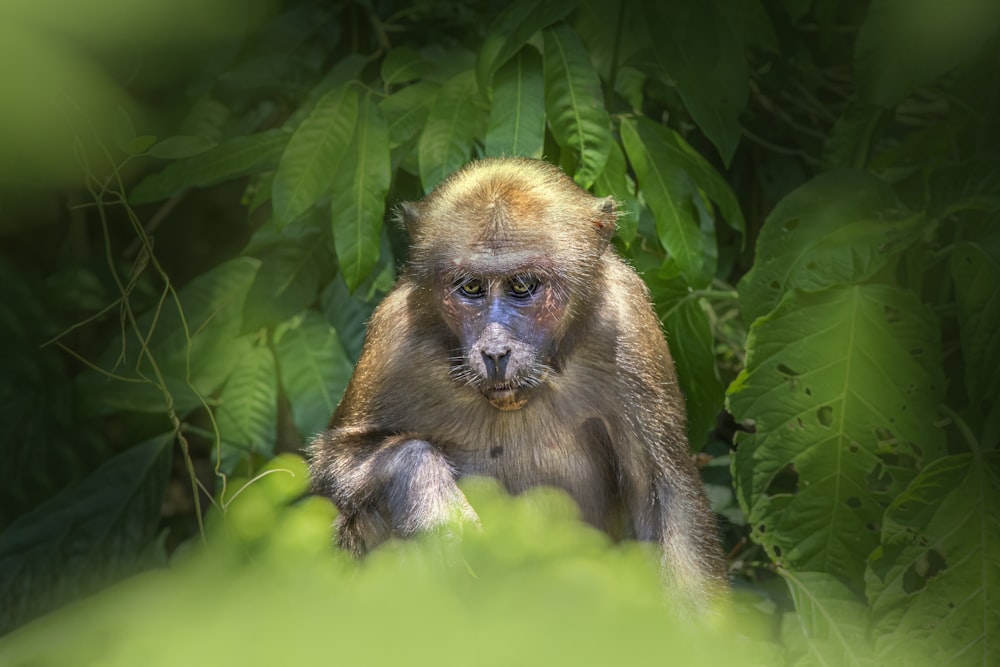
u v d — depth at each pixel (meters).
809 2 13.73
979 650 10.12
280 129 11.96
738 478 11.06
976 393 10.88
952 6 10.41
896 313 11.91
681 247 11.24
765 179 15.66
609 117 11.05
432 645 2.19
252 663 2.18
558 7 10.61
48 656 2.67
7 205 5.24
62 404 14.16
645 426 10.04
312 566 2.86
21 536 12.23
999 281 10.83
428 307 9.87
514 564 2.74
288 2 13.77
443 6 14.22
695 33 11.48
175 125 12.89
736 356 14.73
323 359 12.41
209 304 12.77
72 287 14.52
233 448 12.32
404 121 11.48
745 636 4.32
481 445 10.13
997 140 12.51
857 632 10.70
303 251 12.33
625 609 2.31
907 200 13.04
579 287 9.60
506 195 9.37
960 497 10.30
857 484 10.92
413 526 8.67
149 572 2.64
